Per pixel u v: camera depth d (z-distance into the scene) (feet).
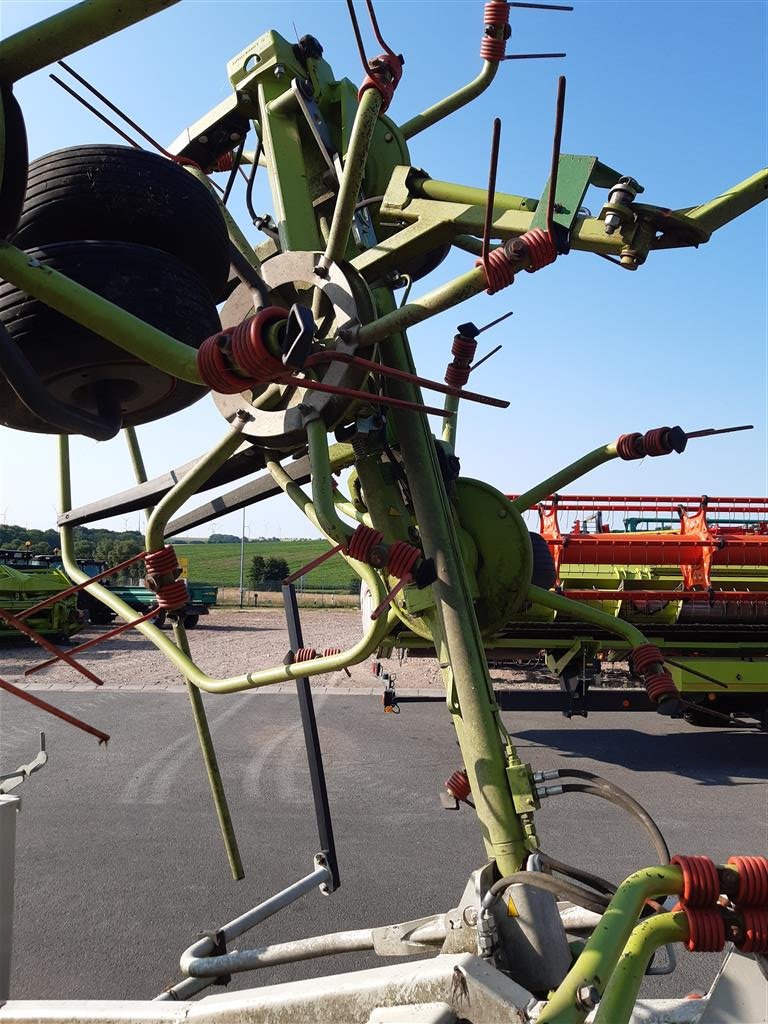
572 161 6.81
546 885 5.86
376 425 8.55
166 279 6.10
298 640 8.89
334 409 7.41
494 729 7.89
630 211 6.81
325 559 7.54
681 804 22.40
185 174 6.70
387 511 9.01
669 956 7.09
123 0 4.85
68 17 4.90
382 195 9.20
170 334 6.05
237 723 31.68
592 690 28.50
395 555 6.73
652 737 31.30
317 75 9.07
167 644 9.27
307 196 8.77
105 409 6.40
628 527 37.52
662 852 6.56
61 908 15.11
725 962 5.74
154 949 13.53
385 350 8.61
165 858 17.66
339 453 10.42
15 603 54.70
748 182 7.16
